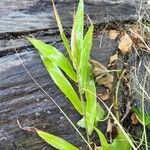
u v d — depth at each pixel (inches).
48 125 9.9
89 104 9.6
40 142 9.7
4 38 9.8
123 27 11.1
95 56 10.6
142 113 10.4
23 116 9.6
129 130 10.6
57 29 10.4
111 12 11.1
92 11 10.9
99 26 10.9
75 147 9.4
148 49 10.7
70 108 10.1
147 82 10.8
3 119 9.4
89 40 9.6
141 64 10.9
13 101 9.6
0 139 9.4
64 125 10.0
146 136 10.6
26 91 9.7
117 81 10.6
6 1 10.0
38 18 10.3
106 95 10.4
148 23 11.3
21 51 9.9
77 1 10.7
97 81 10.3
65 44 9.5
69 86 9.4
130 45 10.9
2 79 9.5
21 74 9.7
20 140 9.6
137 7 11.3
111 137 10.3
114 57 10.7
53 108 9.9
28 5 10.2
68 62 9.5
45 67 9.9
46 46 9.4
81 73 9.5
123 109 10.6
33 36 10.1
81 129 10.1
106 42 10.8
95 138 10.2
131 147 10.1
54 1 10.5
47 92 9.9
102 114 10.0
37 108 9.8
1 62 9.6
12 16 10.0
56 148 9.9
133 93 10.6
